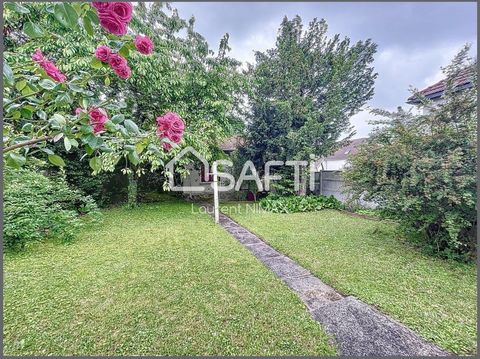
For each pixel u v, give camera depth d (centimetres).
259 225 597
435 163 340
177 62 686
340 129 888
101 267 337
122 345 195
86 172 737
